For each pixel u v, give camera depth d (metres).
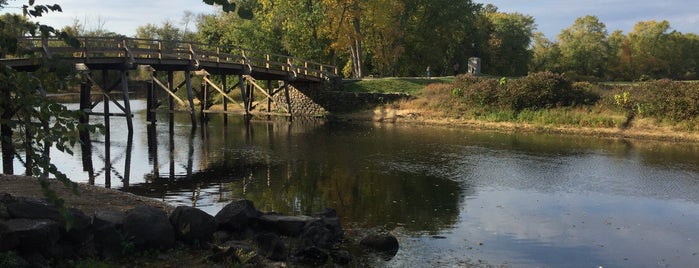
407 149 23.45
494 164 19.59
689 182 16.59
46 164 3.58
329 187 15.46
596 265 9.30
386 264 9.01
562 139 27.50
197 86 50.84
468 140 26.81
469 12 59.69
